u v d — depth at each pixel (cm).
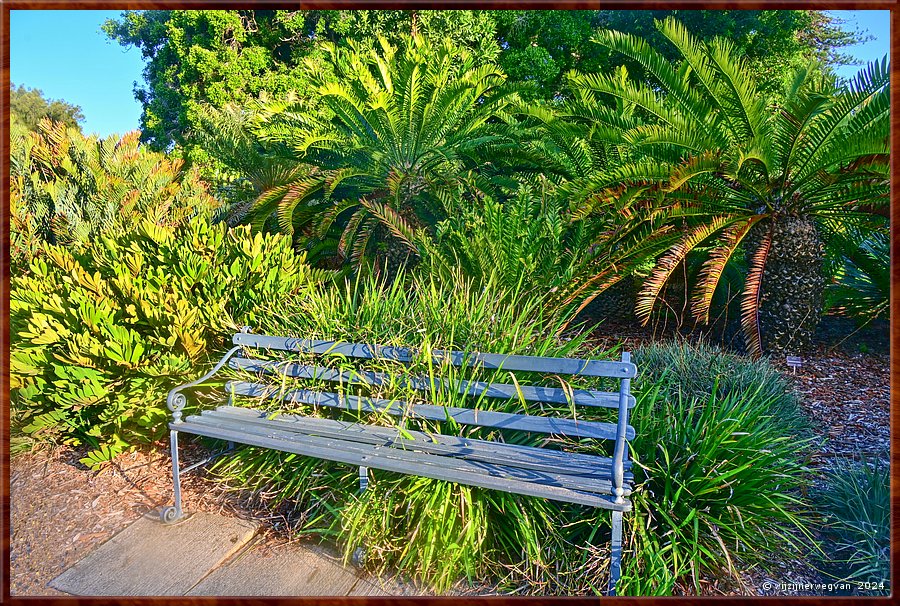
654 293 471
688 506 227
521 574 221
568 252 475
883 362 485
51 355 311
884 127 419
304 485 268
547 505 233
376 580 226
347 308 323
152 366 310
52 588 226
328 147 706
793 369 474
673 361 380
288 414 285
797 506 262
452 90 653
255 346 301
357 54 689
